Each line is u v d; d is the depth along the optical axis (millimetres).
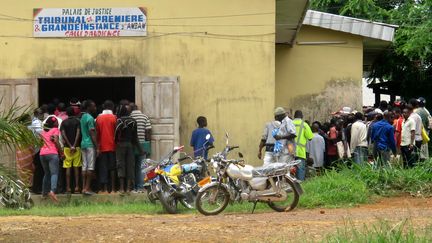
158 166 13852
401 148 17391
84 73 17422
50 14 17438
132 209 14156
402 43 24172
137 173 16297
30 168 15523
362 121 17422
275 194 12734
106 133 15992
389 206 13328
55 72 17422
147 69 17469
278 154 14844
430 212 11875
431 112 25859
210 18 17469
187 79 17484
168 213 13625
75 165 16062
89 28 17453
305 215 11906
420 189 14461
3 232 9914
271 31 17422
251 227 10016
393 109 18781
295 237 8906
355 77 21828
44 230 10047
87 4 17469
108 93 21859
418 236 8250
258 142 17344
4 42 17422
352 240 8125
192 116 17422
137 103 17000
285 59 22000
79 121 16062
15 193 9789
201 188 12633
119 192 15977
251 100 17422
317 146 17672
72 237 9391
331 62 21953
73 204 15664
